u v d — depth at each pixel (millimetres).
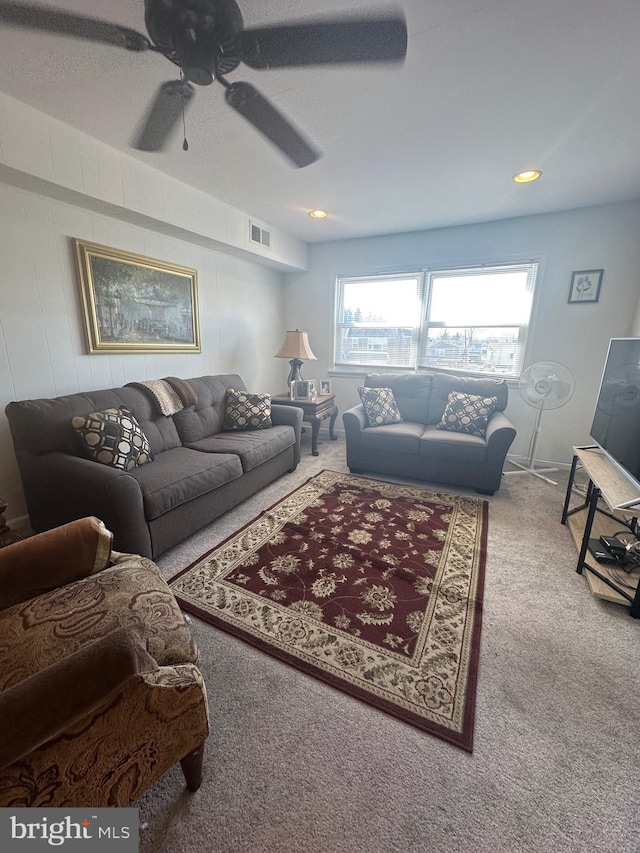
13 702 567
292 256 4012
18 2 947
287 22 991
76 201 2170
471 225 3525
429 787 992
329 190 2756
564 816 930
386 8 1107
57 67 1476
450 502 2750
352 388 4473
